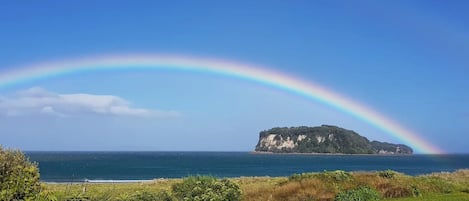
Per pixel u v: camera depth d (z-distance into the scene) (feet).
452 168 581.94
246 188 136.56
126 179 366.22
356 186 136.87
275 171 492.13
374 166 643.45
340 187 134.82
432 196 138.62
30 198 55.42
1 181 54.75
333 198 125.70
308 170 515.50
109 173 462.19
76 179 363.97
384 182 143.33
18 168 55.98
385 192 137.59
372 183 140.97
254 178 198.90
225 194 94.38
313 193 127.03
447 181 169.17
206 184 95.25
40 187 58.29
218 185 96.07
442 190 153.48
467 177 193.26
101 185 186.80
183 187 94.53
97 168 572.92
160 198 87.81
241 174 434.30
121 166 636.07
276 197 124.67
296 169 543.80
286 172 468.75
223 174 435.12
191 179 96.78
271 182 166.40
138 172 479.82
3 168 55.21
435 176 187.93
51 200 58.44
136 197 86.94
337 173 142.51
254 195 125.29
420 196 139.13
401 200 127.65
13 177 55.21
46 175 426.92
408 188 142.31
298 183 134.41
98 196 89.56
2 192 53.57
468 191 155.53
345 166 638.53
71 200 82.79
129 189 149.48
